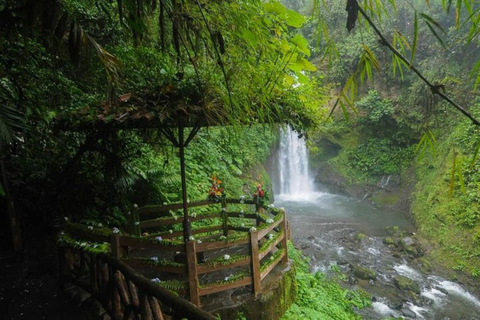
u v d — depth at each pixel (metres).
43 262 4.84
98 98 5.22
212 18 1.70
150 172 6.66
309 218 11.70
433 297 7.16
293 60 2.03
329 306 5.89
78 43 1.84
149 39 3.32
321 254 8.88
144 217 6.58
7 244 5.27
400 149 14.22
